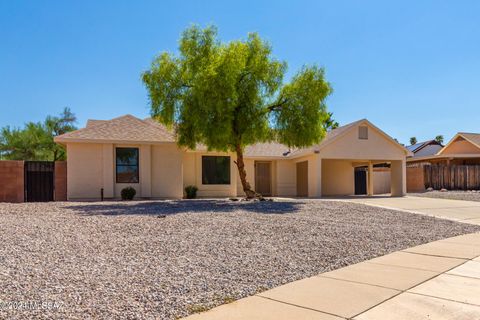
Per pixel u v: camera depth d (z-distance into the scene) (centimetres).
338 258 727
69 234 884
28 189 2053
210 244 809
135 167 2127
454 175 3045
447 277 608
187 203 1731
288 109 1884
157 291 518
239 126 1831
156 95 1798
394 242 887
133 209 1426
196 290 527
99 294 498
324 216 1288
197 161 2398
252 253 743
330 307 471
